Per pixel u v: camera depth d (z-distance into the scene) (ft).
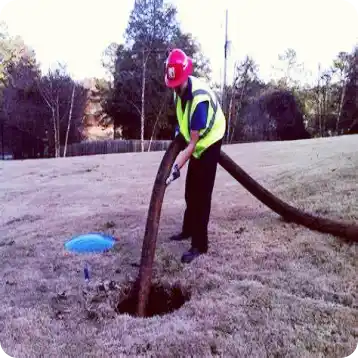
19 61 100.27
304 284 11.37
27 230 18.88
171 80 11.89
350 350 8.59
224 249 14.16
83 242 12.23
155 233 11.61
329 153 29.91
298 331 9.30
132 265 13.62
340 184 19.19
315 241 13.87
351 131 92.32
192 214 14.98
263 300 10.61
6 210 23.91
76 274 13.14
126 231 17.06
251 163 31.04
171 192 24.27
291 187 20.38
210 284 11.82
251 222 16.60
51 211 22.48
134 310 11.23
